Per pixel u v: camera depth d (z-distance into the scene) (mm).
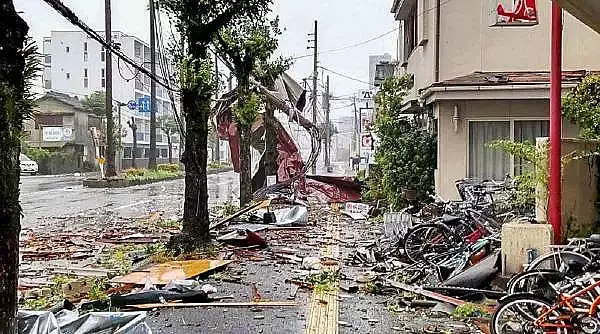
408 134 17047
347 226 16422
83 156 51094
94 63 61719
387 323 7332
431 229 10664
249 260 11609
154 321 7426
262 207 17109
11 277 3342
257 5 12336
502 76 14492
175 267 10461
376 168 19922
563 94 12719
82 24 7531
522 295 6113
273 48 18297
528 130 14328
